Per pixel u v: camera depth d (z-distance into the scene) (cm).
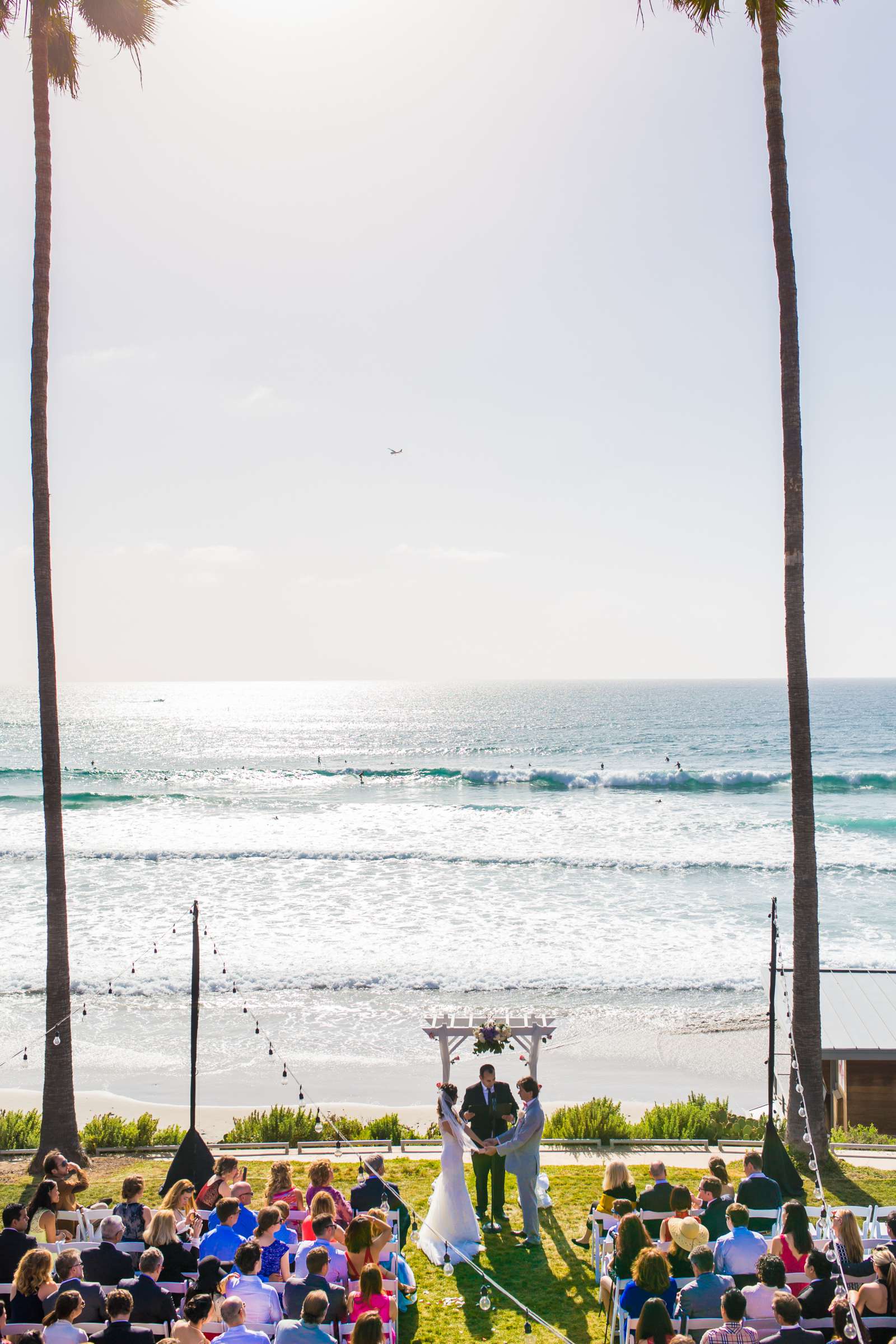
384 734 14975
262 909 3509
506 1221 1106
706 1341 672
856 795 6888
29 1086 2075
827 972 2006
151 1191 1227
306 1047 2297
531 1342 851
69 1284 751
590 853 4519
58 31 1381
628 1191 970
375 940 3106
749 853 4550
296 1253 816
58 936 1323
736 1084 2095
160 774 9031
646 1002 2598
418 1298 932
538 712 19788
